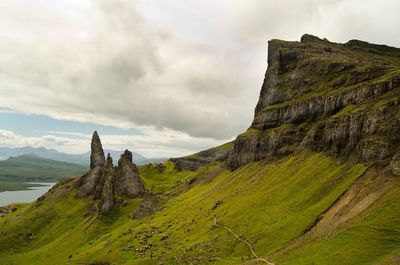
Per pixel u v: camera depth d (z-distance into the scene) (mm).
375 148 164125
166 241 195875
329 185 167750
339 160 183875
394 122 164750
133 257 185375
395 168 141125
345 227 125062
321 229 137250
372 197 136250
